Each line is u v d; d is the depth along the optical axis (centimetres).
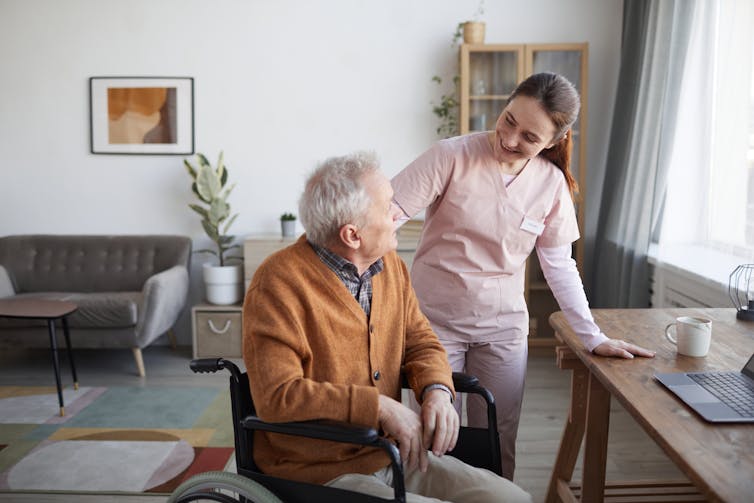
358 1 422
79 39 429
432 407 135
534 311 404
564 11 414
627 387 138
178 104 432
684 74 295
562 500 202
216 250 442
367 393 126
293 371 126
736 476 101
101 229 443
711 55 294
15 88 434
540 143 159
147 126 433
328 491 125
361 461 137
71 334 366
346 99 430
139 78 430
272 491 132
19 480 240
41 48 430
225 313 400
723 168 283
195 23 427
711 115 294
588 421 175
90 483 237
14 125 437
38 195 441
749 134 263
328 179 133
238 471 138
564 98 152
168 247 420
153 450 266
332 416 124
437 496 139
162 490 232
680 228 310
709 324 158
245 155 436
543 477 243
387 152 432
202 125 434
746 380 140
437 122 429
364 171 135
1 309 312
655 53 308
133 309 362
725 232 285
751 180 262
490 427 148
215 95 432
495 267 183
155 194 439
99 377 369
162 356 413
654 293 319
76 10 427
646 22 340
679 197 310
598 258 390
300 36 426
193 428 290
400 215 177
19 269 416
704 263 289
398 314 148
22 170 440
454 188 176
